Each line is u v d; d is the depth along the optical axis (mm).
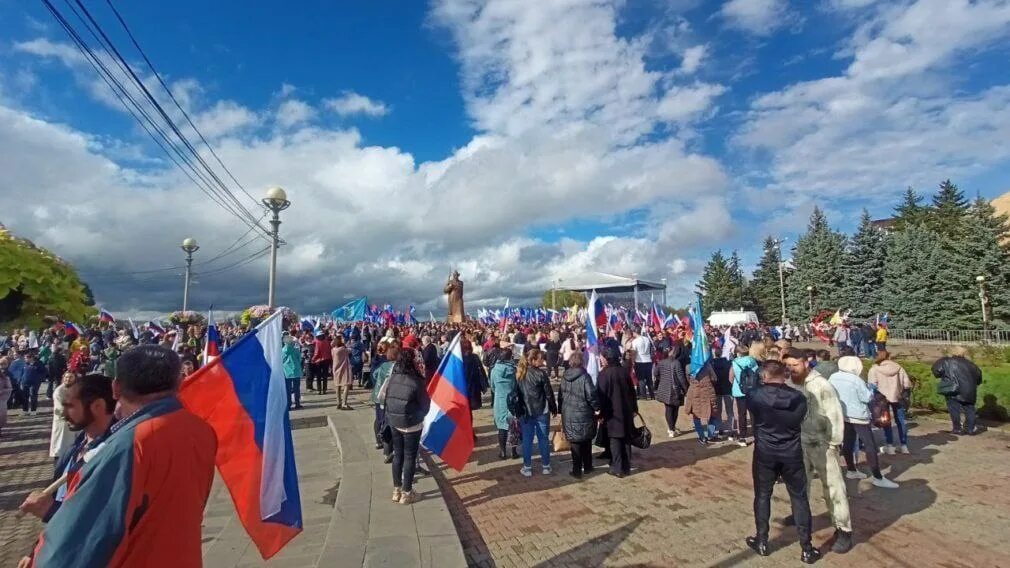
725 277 69500
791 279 56781
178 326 21391
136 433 1979
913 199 59125
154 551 1918
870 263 48875
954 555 5273
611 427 7914
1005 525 5957
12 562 5750
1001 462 8352
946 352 10680
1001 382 11359
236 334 22531
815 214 56625
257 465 3633
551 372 19312
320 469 8781
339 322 31250
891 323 42344
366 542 5176
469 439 7176
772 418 5195
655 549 5488
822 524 6078
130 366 2211
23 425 13797
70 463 2793
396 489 6410
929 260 40531
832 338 34719
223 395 3629
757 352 9867
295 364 13602
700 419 9977
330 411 13117
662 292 66625
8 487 8461
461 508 6766
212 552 5512
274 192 15406
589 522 6223
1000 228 39375
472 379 11570
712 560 5234
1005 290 36188
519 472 8281
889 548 5430
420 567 4637
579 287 64438
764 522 5312
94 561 1722
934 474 7812
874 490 7176
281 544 3619
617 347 16406
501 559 5336
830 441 5457
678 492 7219
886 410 8062
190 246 22062
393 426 6395
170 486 1980
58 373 16031
